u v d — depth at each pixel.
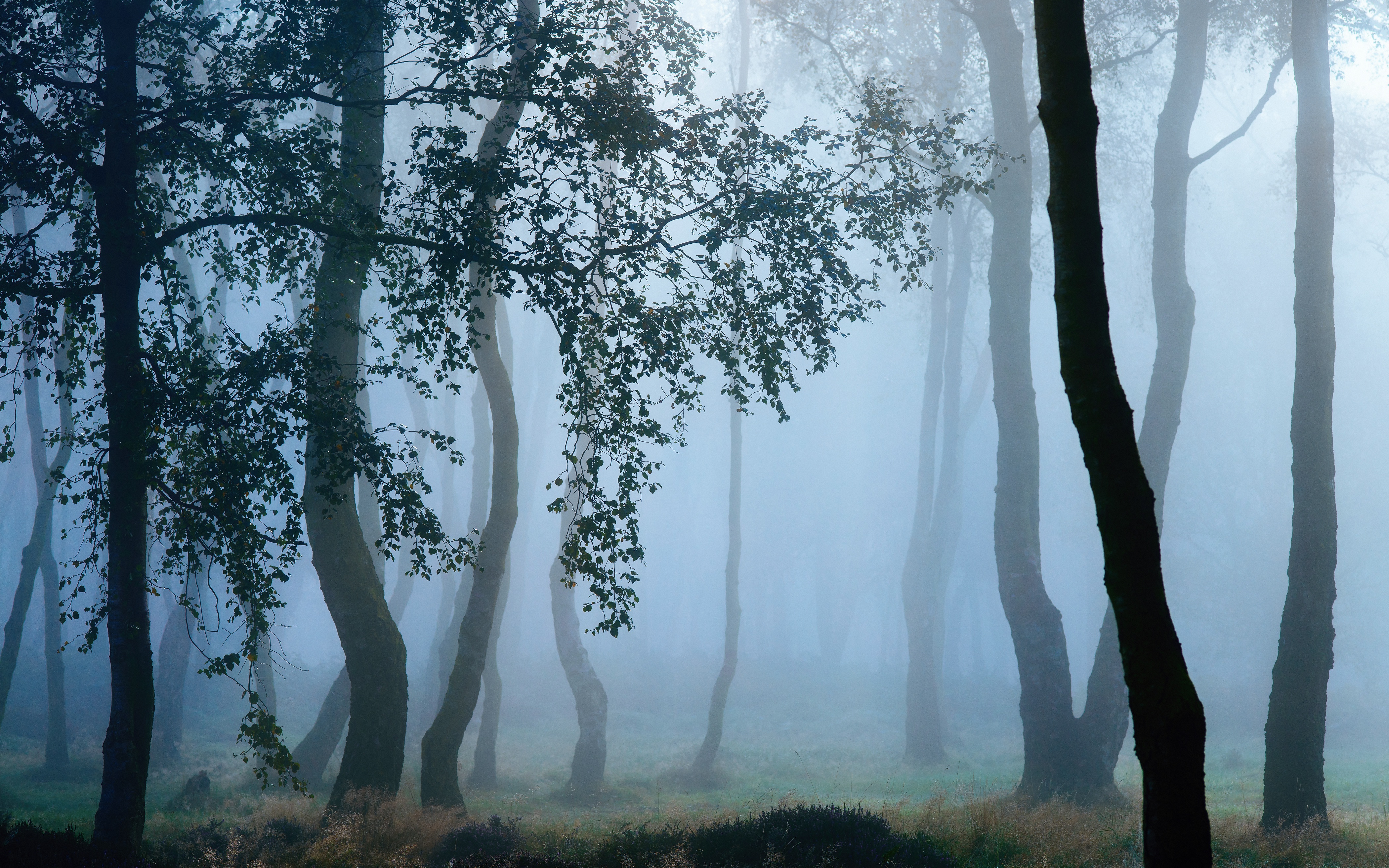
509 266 11.82
